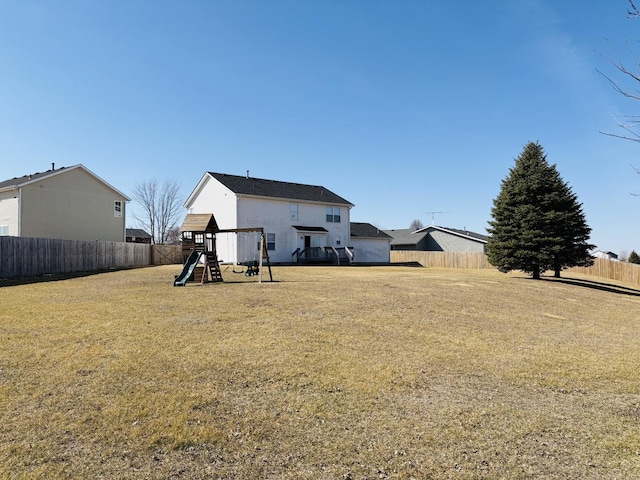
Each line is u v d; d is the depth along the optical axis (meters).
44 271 17.95
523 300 13.06
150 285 13.50
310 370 5.51
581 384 5.55
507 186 22.20
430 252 41.00
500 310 10.94
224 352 6.10
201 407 4.30
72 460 3.30
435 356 6.46
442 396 4.89
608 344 8.09
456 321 9.12
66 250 19.56
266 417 4.14
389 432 3.93
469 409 4.54
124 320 7.91
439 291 13.38
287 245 29.78
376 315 9.14
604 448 3.74
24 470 3.14
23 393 4.48
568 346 7.69
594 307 13.45
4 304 9.43
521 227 21.39
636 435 4.02
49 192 24.55
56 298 10.45
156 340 6.59
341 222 33.75
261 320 8.23
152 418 4.01
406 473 3.26
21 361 5.45
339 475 3.21
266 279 16.27
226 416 4.13
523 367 6.17
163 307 9.33
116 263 24.33
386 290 12.99
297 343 6.70
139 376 5.07
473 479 3.20
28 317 8.00
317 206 31.91
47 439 3.59
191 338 6.78
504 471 3.32
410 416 4.30
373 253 38.81
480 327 8.75
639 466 3.43
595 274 33.97
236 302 10.14
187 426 3.88
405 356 6.36
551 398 5.00
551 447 3.74
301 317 8.61
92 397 4.43
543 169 21.08
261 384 4.98
